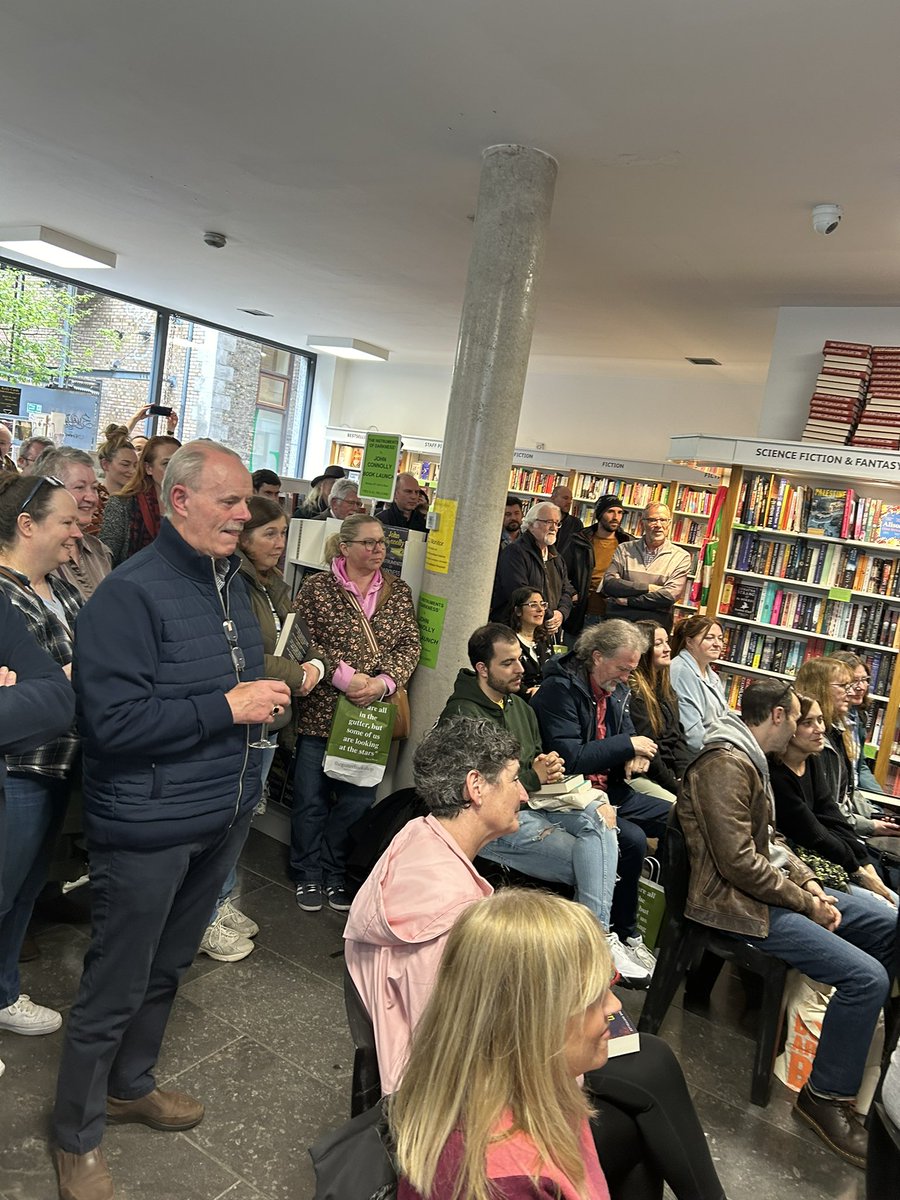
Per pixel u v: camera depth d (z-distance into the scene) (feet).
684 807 8.81
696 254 15.88
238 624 6.53
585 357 29.78
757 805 8.73
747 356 25.03
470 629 12.00
